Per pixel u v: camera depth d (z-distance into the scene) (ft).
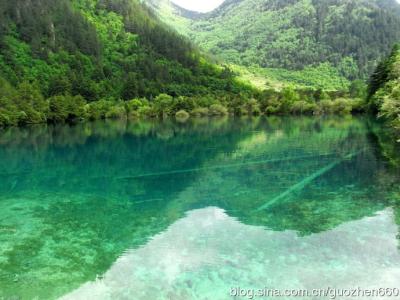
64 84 317.83
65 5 506.48
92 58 440.45
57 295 38.32
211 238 51.85
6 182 89.30
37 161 120.98
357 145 132.87
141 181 88.89
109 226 57.72
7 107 229.04
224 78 499.92
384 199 66.90
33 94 260.42
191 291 38.22
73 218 61.82
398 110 133.69
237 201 69.82
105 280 41.01
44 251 48.75
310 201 67.77
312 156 115.44
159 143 164.55
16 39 405.18
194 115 346.74
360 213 59.77
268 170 97.40
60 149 149.18
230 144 152.35
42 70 369.09
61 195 76.59
